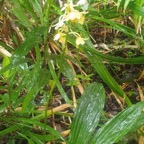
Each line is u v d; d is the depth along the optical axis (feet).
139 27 3.73
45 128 2.68
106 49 4.31
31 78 2.66
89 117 2.53
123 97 3.31
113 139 2.32
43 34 2.41
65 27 2.24
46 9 2.83
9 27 3.53
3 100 3.00
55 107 3.57
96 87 2.65
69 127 3.42
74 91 3.81
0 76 3.25
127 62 3.37
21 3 3.10
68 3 2.20
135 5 3.29
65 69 2.39
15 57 2.33
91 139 2.48
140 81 3.98
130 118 2.39
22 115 3.05
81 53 4.09
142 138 3.00
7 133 3.21
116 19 4.41
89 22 4.01
